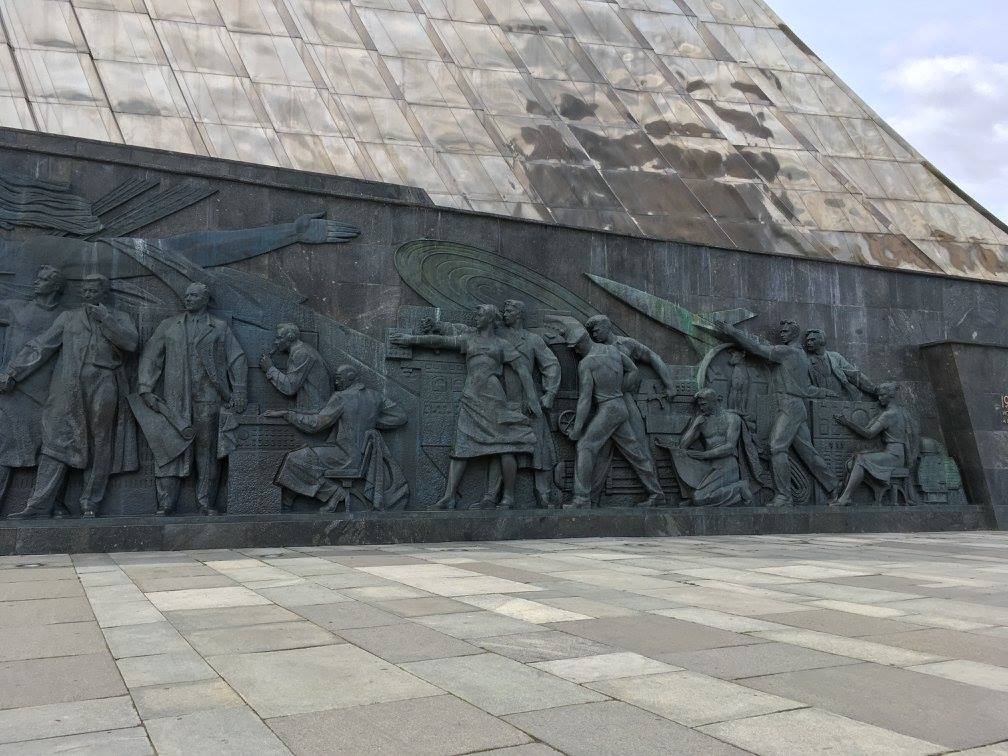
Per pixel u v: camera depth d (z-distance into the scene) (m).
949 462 13.74
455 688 3.39
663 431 12.12
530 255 11.94
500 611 5.10
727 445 12.16
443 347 11.05
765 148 16.89
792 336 13.05
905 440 13.44
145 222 10.25
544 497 11.20
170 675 3.59
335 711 3.08
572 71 17.00
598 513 11.22
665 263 12.65
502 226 11.84
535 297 11.88
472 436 10.91
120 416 9.72
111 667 3.73
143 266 10.12
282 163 13.66
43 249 9.79
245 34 15.20
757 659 3.88
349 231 11.06
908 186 17.23
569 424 11.54
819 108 18.17
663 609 5.20
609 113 16.52
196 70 14.38
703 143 16.55
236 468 9.96
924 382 14.04
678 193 15.42
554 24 17.72
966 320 14.48
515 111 15.92
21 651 4.05
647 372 12.20
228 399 10.09
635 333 12.34
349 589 6.02
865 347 13.75
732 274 13.04
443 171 14.48
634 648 4.10
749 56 18.66
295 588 6.07
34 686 3.43
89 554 8.75
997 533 12.81
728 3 19.47
